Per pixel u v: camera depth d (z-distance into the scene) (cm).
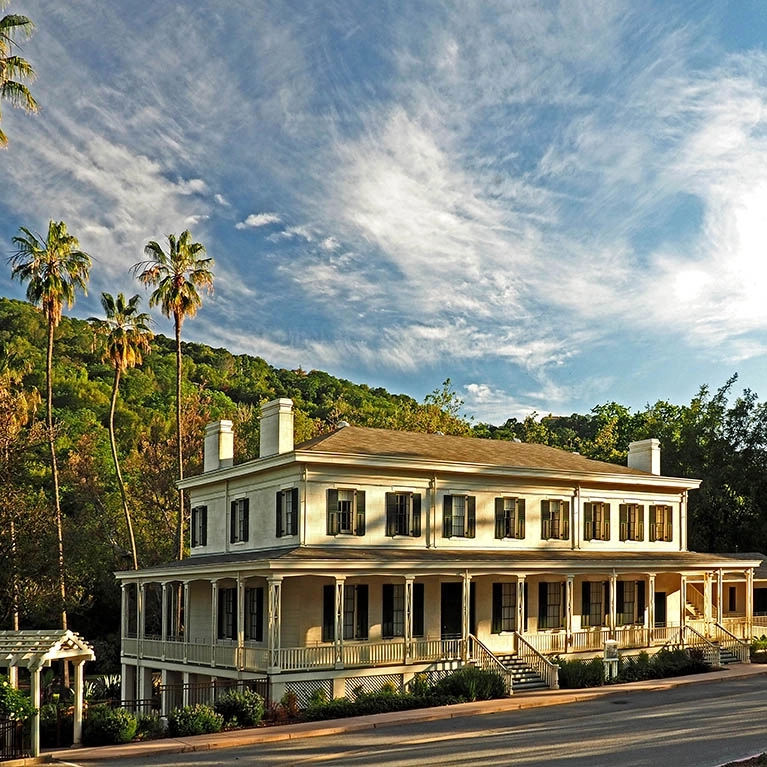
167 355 12306
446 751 2406
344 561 3481
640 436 8506
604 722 2823
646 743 2412
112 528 6281
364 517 3869
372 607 3769
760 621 5059
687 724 2725
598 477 4544
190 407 7488
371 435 4272
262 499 4038
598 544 4594
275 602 3394
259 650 3381
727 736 2488
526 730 2717
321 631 3653
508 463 4353
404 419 7900
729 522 7031
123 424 8919
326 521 3778
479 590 4078
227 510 4306
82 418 8519
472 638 3797
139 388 10250
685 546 4988
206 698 3719
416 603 3894
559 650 4097
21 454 5197
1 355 9500
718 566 4684
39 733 2516
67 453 7388
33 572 4881
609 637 4250
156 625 6231
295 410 8000
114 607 6322
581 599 4416
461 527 4125
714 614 5403
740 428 7075
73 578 5300
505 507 4288
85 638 6191
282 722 3014
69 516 6712
